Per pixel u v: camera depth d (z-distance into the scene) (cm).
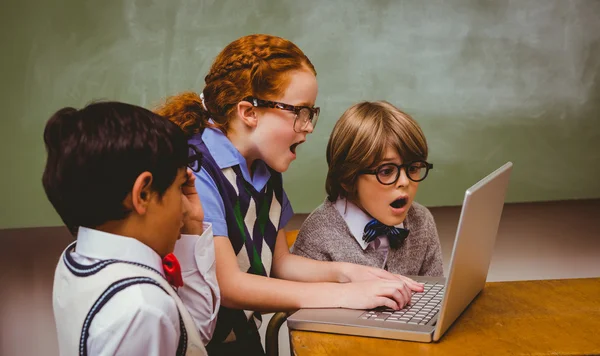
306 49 501
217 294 114
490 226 123
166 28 492
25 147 493
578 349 106
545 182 522
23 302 341
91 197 86
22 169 495
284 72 132
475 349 107
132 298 82
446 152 514
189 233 112
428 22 502
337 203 160
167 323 83
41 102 491
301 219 488
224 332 138
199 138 137
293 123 134
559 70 511
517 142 516
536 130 516
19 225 499
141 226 89
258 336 147
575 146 518
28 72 488
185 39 493
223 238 130
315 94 137
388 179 149
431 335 110
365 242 156
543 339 110
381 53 504
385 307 123
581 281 139
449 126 512
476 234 114
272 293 126
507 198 523
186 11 491
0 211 497
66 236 474
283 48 134
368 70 505
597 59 510
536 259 377
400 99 509
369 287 124
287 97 133
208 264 113
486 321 118
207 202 130
